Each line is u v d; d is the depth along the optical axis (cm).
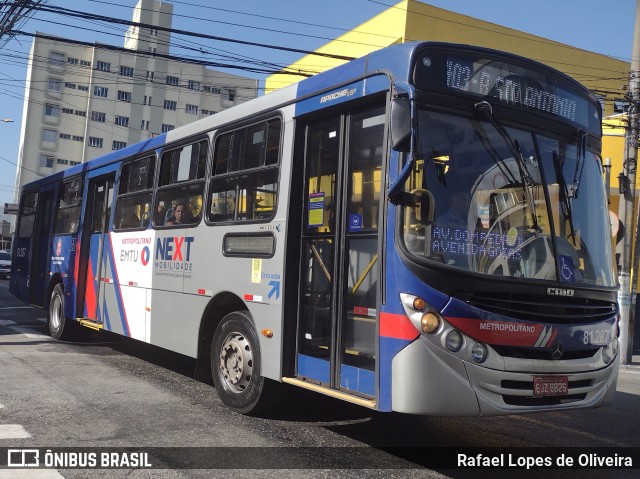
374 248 485
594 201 553
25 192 1408
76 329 1089
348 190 518
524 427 654
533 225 495
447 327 439
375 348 463
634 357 1529
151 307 793
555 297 485
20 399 656
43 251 1234
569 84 554
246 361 620
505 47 2369
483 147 488
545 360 468
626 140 1386
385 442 559
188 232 726
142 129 7169
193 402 673
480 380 443
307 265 559
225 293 653
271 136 612
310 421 616
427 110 470
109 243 935
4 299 1942
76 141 7125
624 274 1373
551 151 525
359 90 510
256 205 619
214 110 7519
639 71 1366
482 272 458
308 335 548
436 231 452
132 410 629
